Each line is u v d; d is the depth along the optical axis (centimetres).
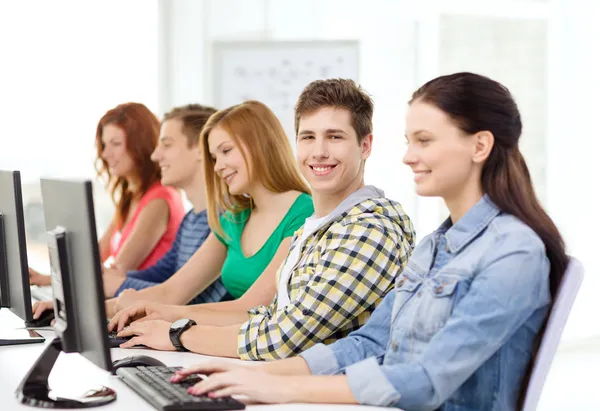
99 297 172
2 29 566
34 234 566
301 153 242
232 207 300
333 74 591
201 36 607
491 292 174
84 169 586
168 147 375
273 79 597
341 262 222
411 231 238
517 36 627
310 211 288
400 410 171
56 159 580
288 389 174
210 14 608
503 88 185
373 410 170
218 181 303
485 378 183
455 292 182
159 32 604
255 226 296
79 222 174
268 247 290
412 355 188
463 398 184
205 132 299
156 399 171
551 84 629
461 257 184
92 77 589
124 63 596
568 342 613
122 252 411
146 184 420
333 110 237
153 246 415
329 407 171
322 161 238
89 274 173
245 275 296
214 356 235
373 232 224
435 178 184
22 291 251
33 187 572
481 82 183
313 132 238
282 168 290
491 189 184
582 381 523
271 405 173
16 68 571
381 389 173
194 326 243
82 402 173
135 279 379
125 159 418
